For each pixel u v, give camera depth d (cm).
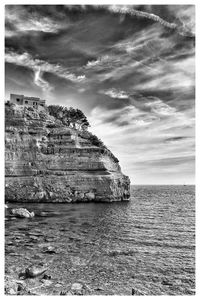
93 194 6481
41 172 6316
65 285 1852
